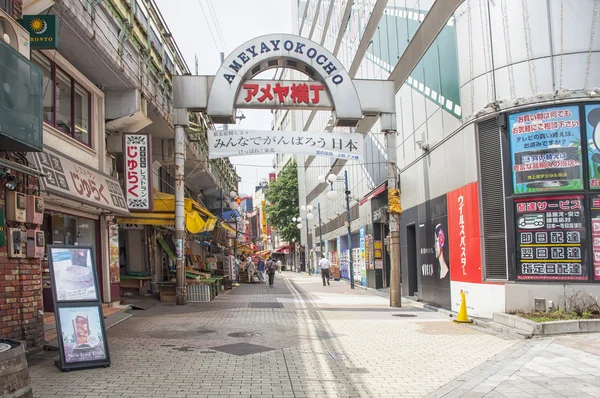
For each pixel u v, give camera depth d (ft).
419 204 54.60
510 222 35.60
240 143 49.01
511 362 23.94
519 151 35.40
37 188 26.53
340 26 106.01
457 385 20.30
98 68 38.88
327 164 134.00
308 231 174.09
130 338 30.04
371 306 51.39
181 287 50.19
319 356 25.77
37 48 26.84
